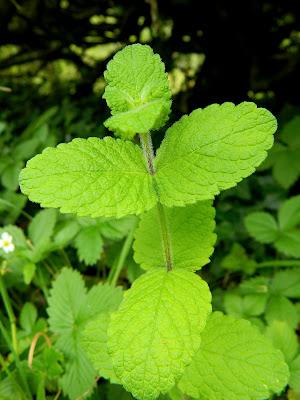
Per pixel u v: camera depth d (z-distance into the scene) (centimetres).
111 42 67
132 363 12
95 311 23
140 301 13
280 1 54
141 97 14
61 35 65
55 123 61
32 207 40
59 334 25
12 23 65
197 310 13
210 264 35
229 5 54
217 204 39
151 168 14
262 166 37
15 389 22
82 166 13
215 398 16
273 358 16
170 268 15
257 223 30
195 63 71
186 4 54
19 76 88
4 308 30
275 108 57
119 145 14
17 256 27
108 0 61
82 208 12
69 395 21
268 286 27
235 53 59
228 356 17
